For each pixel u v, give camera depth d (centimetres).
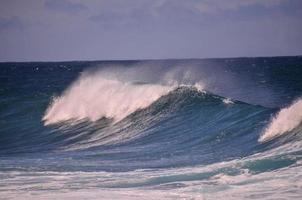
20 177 4772
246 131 6788
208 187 4009
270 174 4194
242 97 14312
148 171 4959
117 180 4491
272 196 3628
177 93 9094
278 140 5962
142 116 8956
